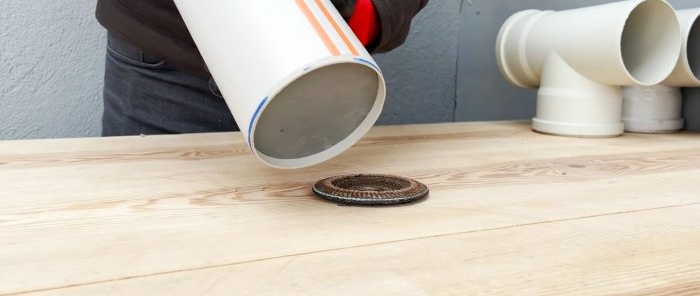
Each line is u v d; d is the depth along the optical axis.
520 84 0.90
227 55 0.37
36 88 0.96
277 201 0.42
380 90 0.39
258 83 0.35
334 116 0.40
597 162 0.59
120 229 0.35
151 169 0.51
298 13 0.36
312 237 0.35
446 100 1.27
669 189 0.48
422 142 0.69
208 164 0.54
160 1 0.72
